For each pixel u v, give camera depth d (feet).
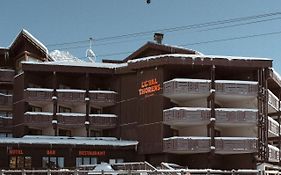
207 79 162.61
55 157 162.50
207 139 155.84
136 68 168.45
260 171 114.42
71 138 168.66
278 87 190.90
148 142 161.99
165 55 159.94
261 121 161.17
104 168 140.36
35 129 177.47
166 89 159.84
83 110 178.91
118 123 175.22
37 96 172.76
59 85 178.19
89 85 179.01
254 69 165.89
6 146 159.12
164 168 144.46
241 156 161.58
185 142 155.02
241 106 167.84
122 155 166.20
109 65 181.16
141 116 165.89
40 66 174.19
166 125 160.35
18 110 177.99
